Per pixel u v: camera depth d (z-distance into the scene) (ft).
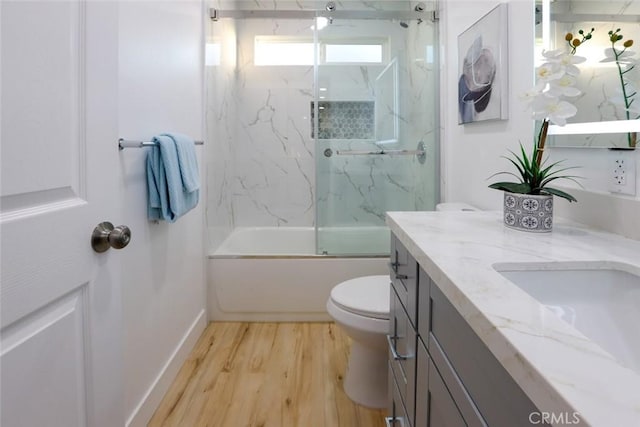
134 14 4.73
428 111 8.94
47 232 2.36
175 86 6.24
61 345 2.53
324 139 9.31
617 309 2.68
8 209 2.11
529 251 2.96
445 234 3.52
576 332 1.68
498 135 5.90
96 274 2.88
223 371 6.38
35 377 2.31
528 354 1.50
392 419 4.36
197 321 7.47
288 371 6.38
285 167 11.28
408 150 9.41
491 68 5.89
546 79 3.65
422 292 3.14
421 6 9.04
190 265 7.08
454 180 7.81
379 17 8.96
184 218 6.74
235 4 10.69
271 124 11.18
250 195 11.28
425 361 3.05
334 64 9.34
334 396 5.74
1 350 2.07
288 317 8.34
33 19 2.24
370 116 9.39
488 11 6.12
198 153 7.61
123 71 4.47
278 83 11.10
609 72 3.61
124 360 4.56
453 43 7.79
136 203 4.87
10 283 2.09
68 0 2.56
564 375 1.36
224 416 5.29
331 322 8.32
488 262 2.67
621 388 1.30
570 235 3.49
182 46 6.59
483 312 1.86
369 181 9.36
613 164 3.58
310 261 8.27
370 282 6.15
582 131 4.00
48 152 2.38
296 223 11.41
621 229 3.47
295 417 5.28
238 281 8.27
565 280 2.74
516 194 3.72
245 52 11.00
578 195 4.01
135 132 4.78
